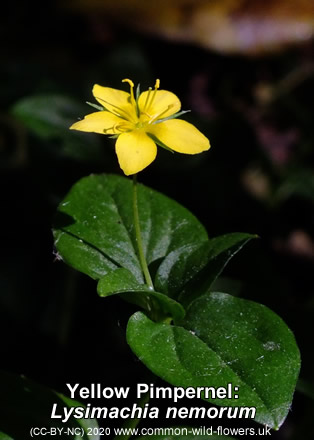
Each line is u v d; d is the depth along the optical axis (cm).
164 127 13
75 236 14
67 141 18
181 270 14
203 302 13
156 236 14
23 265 18
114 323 18
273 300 16
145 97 14
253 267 18
